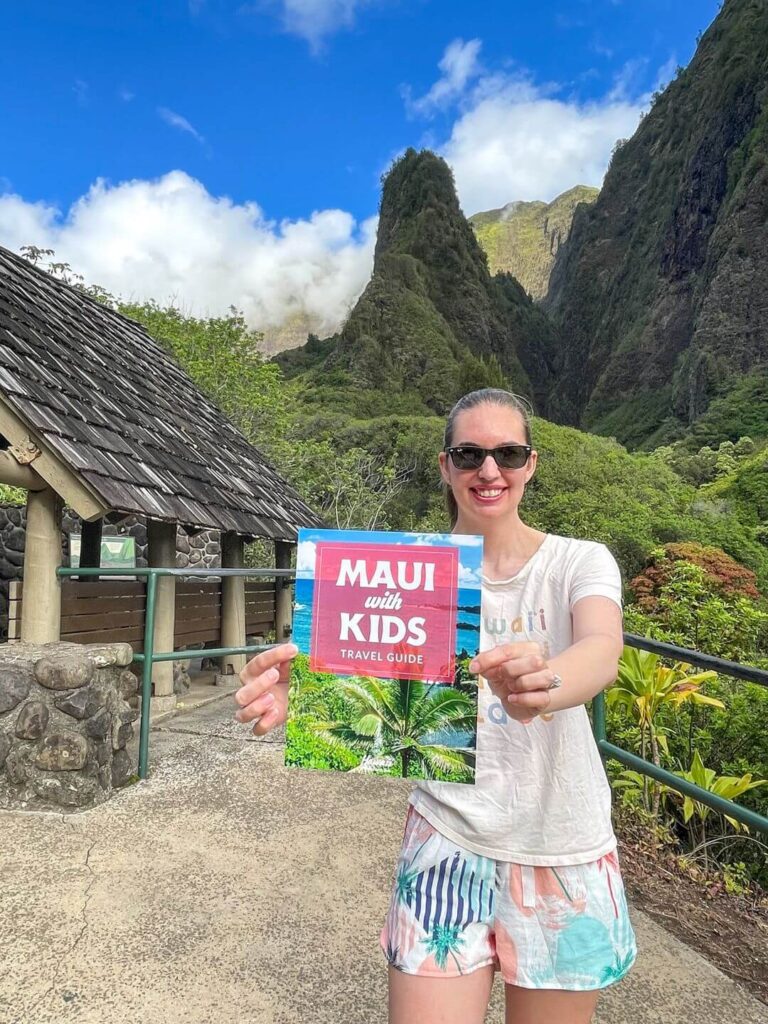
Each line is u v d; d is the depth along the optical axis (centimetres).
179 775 367
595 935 112
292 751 111
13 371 373
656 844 330
